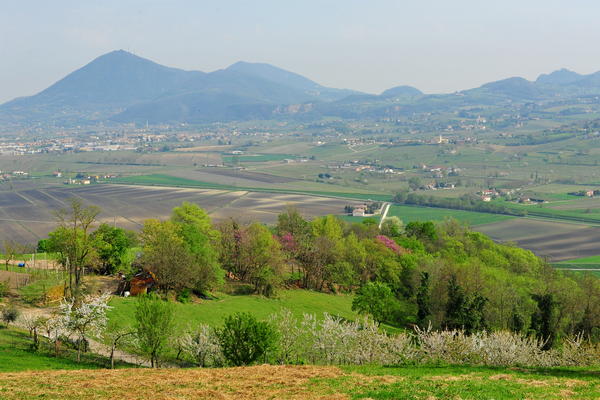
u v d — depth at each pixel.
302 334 67.50
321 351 61.50
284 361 61.12
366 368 49.59
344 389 39.56
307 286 125.56
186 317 82.12
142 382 42.34
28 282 89.06
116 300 83.81
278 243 120.12
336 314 102.75
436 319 96.69
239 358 54.00
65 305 62.50
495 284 105.56
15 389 39.59
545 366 55.38
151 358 58.59
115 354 64.19
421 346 59.81
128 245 109.69
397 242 152.25
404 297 121.81
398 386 39.94
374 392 38.12
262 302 102.88
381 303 95.44
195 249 103.12
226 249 120.00
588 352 57.84
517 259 162.62
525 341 60.62
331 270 123.50
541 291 103.06
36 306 78.06
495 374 46.00
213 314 87.38
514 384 40.38
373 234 159.00
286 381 42.69
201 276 99.50
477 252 161.62
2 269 104.06
